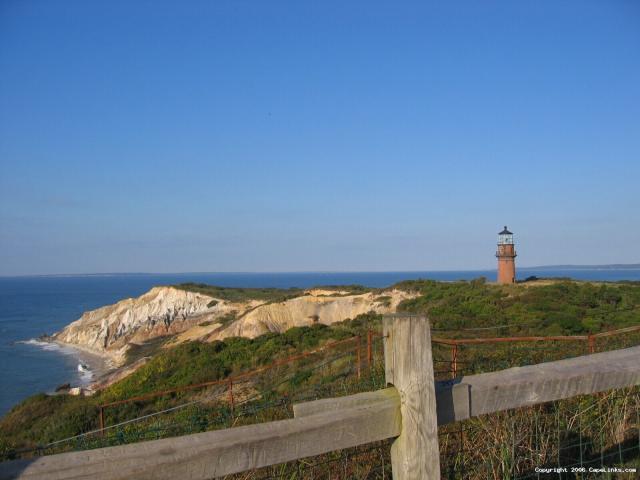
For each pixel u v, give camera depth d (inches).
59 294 6141.7
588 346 328.5
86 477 78.3
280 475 152.4
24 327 2891.2
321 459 157.9
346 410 96.6
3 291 7096.5
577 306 697.6
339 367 463.5
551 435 170.4
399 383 100.1
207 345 806.5
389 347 102.8
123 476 80.0
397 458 101.0
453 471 154.6
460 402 106.7
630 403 182.4
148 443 84.7
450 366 322.7
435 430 100.3
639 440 162.6
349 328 792.3
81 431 534.0
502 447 151.6
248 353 732.0
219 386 563.5
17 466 77.2
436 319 669.9
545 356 320.2
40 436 546.3
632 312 639.8
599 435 172.2
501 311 706.8
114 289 7421.3
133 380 751.7
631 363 128.0
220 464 86.3
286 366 581.6
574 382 119.0
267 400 372.5
